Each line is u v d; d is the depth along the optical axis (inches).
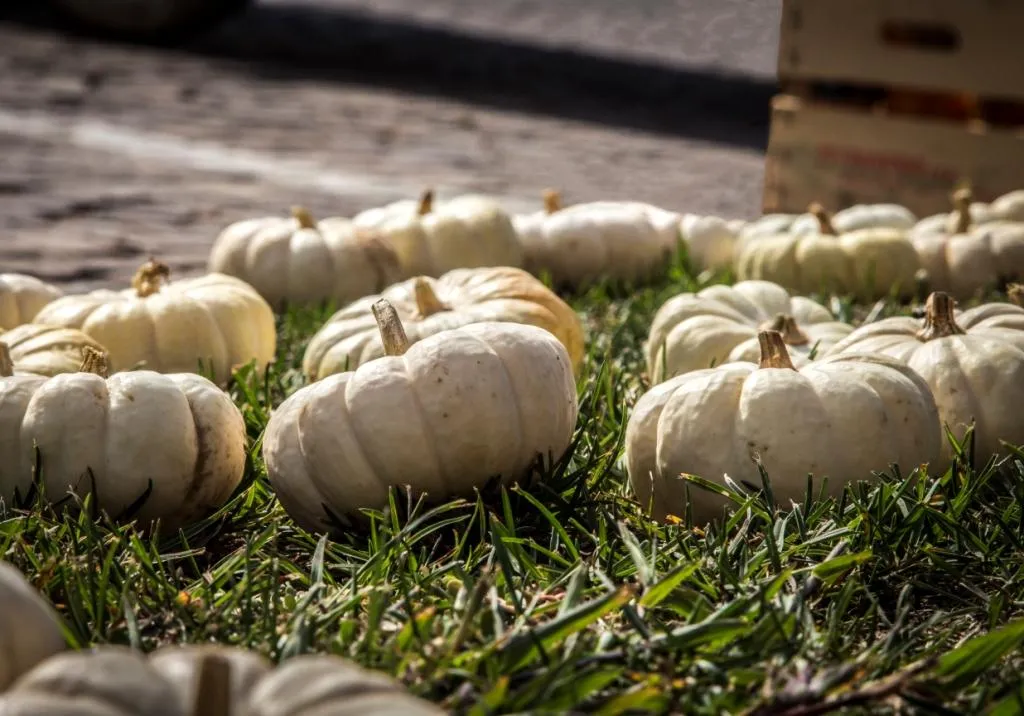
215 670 18.0
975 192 45.4
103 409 25.0
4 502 24.6
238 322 31.2
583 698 20.5
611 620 22.6
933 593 23.8
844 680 20.8
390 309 25.3
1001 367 26.7
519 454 25.2
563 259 39.6
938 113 48.6
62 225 48.4
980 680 21.5
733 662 21.3
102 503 24.8
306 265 35.8
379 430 24.6
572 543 24.1
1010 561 24.2
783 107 49.0
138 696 18.2
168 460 24.9
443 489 25.0
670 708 20.8
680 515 25.4
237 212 52.7
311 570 23.4
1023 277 36.4
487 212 37.4
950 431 26.5
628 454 26.1
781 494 24.8
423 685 20.6
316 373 29.1
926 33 49.9
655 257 40.2
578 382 29.9
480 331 25.5
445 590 23.3
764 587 22.4
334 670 18.5
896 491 24.2
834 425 24.9
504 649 21.0
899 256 36.5
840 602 22.5
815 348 28.6
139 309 30.4
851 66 47.9
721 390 25.2
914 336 27.8
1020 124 47.0
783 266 37.2
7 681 19.7
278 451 25.3
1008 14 44.5
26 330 27.9
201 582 23.5
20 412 25.0
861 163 47.6
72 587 22.9
